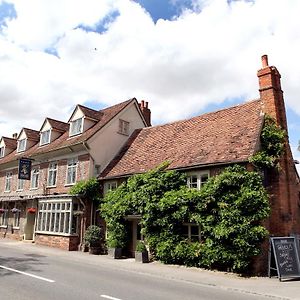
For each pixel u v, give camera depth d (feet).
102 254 62.85
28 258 51.01
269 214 44.57
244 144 49.98
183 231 52.13
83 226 67.97
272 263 43.27
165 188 53.78
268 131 50.57
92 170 71.26
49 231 73.67
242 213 43.73
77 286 31.09
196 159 54.08
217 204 45.88
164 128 73.67
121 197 60.59
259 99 59.00
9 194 97.91
